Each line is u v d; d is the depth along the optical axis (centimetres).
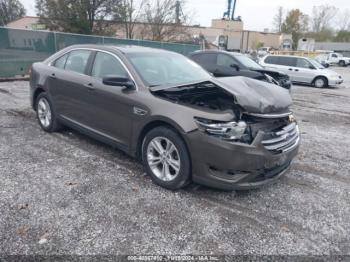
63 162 436
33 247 265
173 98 369
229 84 371
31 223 296
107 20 2841
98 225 299
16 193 348
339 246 286
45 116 557
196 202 347
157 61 452
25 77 1263
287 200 362
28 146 489
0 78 1205
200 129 328
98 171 412
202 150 329
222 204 346
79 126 482
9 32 1222
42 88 541
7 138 521
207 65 1057
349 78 2375
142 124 379
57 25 2647
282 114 355
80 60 486
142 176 402
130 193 359
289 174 434
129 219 310
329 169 460
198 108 342
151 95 377
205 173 335
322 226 315
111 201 341
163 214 321
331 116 858
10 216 306
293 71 1673
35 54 1327
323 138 623
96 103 439
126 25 3033
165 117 352
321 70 1620
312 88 1598
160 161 374
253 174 330
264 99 352
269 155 331
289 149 359
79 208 325
